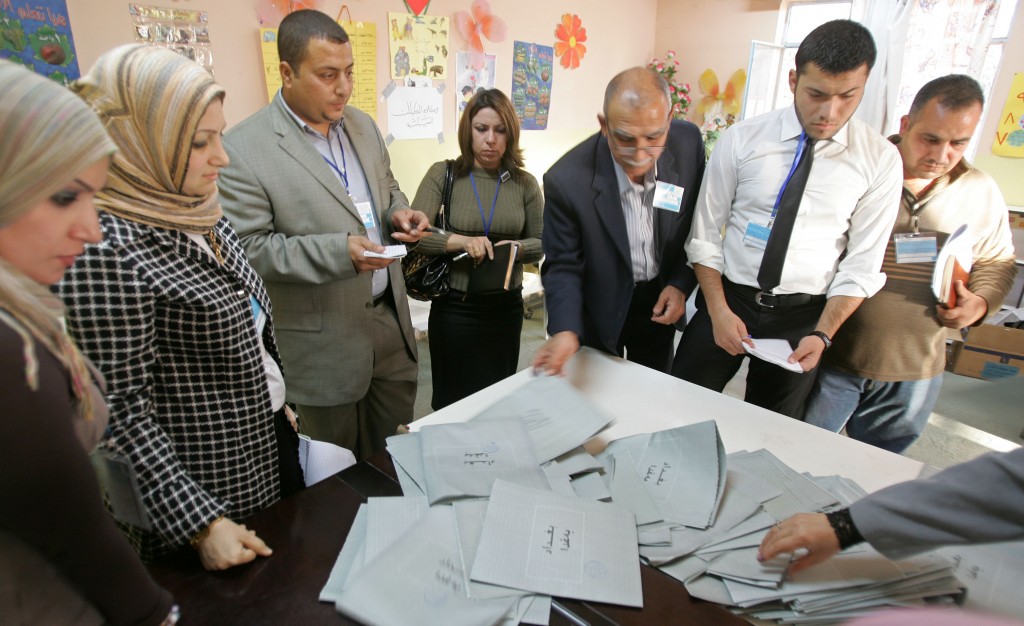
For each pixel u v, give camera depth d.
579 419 1.01
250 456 0.97
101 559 0.54
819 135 1.28
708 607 0.67
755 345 1.33
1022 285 3.18
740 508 0.82
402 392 1.85
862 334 1.57
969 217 1.46
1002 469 0.54
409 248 1.80
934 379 1.61
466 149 2.00
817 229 1.37
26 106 0.45
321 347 1.53
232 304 0.88
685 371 1.67
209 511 0.74
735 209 1.47
